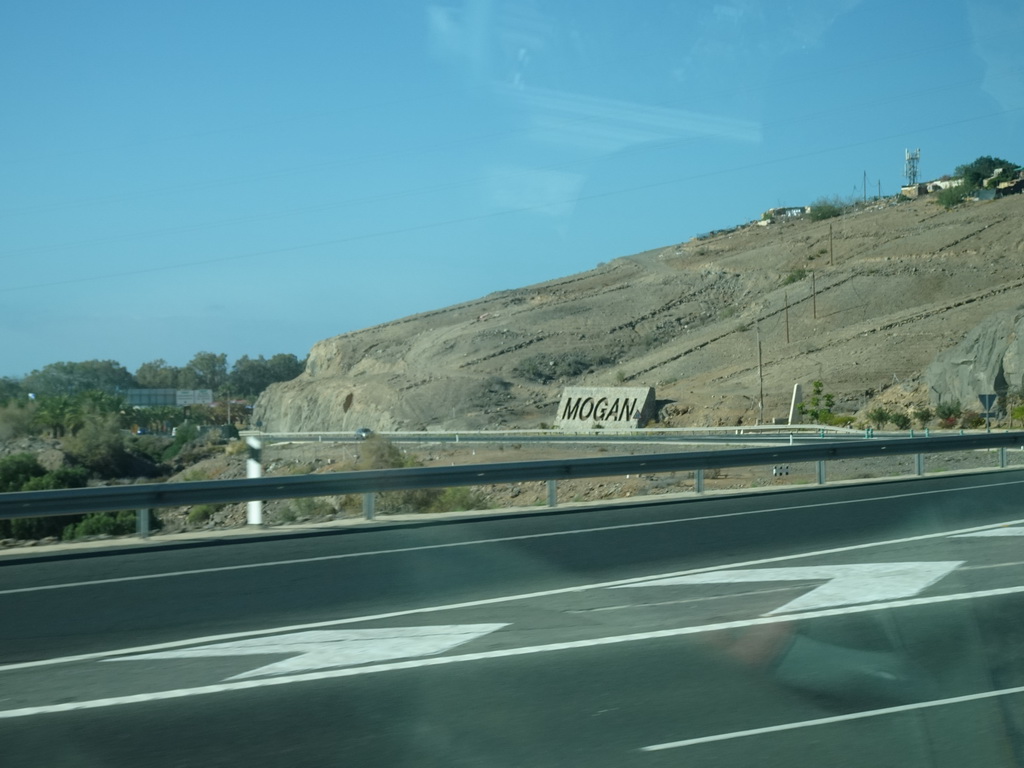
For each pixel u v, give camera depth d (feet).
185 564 39.24
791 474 98.48
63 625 28.63
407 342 487.61
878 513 49.24
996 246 370.73
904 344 273.75
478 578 34.50
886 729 17.78
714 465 63.87
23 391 308.40
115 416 228.22
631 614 28.07
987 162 589.32
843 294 357.41
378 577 35.19
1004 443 76.59
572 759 16.70
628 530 45.80
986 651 22.93
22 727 19.22
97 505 46.06
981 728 17.74
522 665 22.82
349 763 16.81
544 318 465.06
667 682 21.07
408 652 24.39
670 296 467.52
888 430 180.14
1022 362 182.39
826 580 31.99
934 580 31.32
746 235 582.76
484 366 405.39
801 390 222.07
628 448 171.01
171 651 25.32
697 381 307.78
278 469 202.08
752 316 375.04
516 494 118.42
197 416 531.50
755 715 18.71
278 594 32.55
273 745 17.84
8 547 46.88
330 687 21.52
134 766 16.96
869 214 511.40
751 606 28.53
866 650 23.22
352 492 52.19
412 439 231.71
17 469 144.87
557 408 330.95
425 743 17.71
